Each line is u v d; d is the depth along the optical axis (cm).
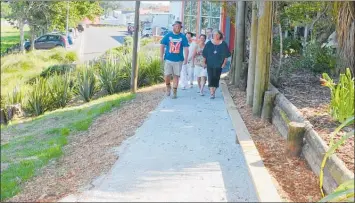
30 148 823
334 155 450
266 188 431
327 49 1037
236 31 1095
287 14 970
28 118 1212
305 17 1055
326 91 807
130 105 989
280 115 665
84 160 661
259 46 748
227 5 1348
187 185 496
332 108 603
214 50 952
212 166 556
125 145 668
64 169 641
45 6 2036
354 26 880
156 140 675
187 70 1109
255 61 815
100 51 2170
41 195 535
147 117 820
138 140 680
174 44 961
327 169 447
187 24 1908
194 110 865
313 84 879
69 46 2297
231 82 1149
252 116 769
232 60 1153
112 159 613
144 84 1313
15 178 633
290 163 521
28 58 1662
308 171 496
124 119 858
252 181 464
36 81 1347
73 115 1062
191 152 614
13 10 1995
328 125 570
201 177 520
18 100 1279
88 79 1295
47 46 2191
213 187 489
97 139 775
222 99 977
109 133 787
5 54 1878
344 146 496
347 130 548
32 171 653
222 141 662
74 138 835
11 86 1372
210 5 1770
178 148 633
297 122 567
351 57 894
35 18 2106
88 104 1192
